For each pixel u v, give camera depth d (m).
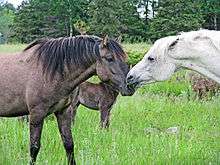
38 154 7.06
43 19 65.38
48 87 6.77
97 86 10.87
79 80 6.86
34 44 7.08
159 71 6.36
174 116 12.31
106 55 6.66
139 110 12.93
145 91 17.11
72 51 6.77
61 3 63.34
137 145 8.04
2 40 84.31
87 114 11.87
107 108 10.69
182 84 17.98
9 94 6.95
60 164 6.74
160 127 11.02
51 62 6.76
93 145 7.82
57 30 65.19
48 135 8.32
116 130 9.56
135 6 64.56
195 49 6.12
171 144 7.81
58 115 7.03
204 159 7.12
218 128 10.81
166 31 57.72
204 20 59.59
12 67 6.99
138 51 21.50
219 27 66.00
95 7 57.06
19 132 8.42
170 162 6.79
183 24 56.72
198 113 12.86
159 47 6.34
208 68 6.15
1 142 7.60
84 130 9.28
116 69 6.64
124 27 59.00
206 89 15.63
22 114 7.18
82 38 6.83
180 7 57.47
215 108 13.62
